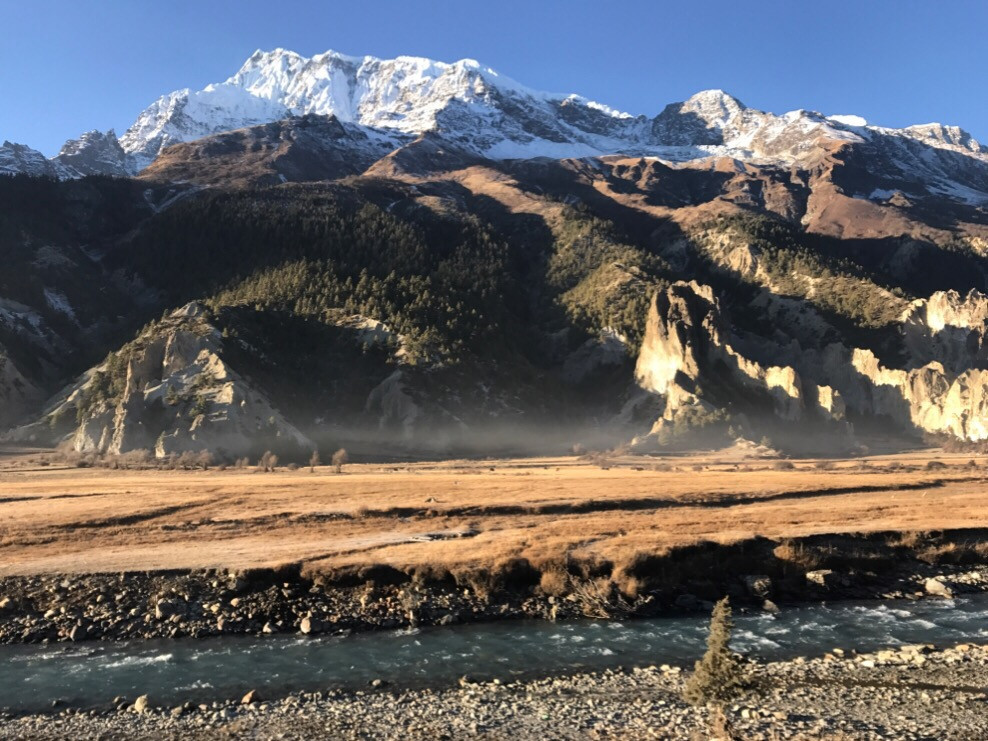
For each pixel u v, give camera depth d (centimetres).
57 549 4834
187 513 6091
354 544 4944
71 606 3900
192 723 2688
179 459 11638
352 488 7806
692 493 7281
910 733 2539
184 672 3209
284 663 3316
